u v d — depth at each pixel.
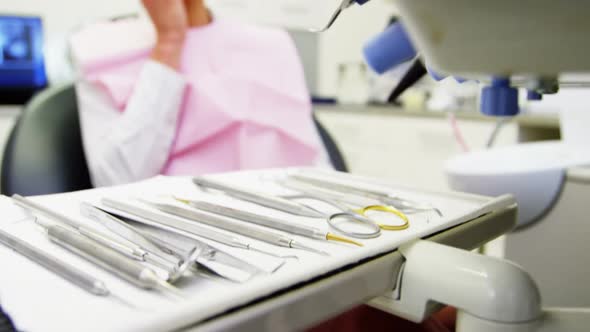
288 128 0.82
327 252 0.27
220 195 0.41
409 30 0.21
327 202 0.39
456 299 0.27
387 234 0.30
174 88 0.78
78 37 0.83
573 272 0.62
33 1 1.54
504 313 0.26
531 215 0.64
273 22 1.83
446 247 0.29
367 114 1.56
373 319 0.45
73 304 0.20
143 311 0.20
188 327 0.20
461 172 0.67
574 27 0.17
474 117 1.26
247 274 0.24
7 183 0.66
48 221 0.33
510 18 0.18
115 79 0.79
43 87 1.52
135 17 0.92
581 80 0.30
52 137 0.74
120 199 0.38
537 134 1.17
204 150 0.81
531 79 0.28
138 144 0.74
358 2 0.29
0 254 0.27
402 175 1.49
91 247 0.26
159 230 0.30
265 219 0.32
